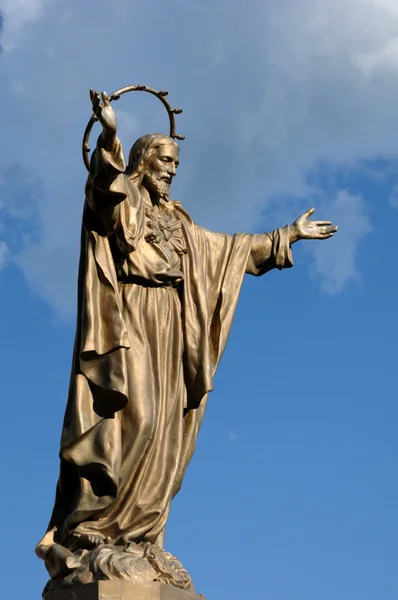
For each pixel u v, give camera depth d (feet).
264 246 145.79
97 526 128.67
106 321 132.67
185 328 137.59
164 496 130.93
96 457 129.39
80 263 135.74
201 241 143.02
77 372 132.57
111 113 128.47
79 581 124.06
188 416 137.39
